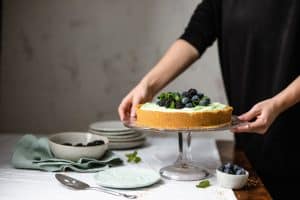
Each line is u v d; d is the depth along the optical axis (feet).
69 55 6.78
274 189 5.07
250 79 5.05
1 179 3.75
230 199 3.35
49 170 3.99
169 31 6.67
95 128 4.96
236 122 4.17
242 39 5.08
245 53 5.08
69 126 6.93
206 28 5.29
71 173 3.98
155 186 3.63
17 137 5.35
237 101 5.25
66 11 6.68
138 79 6.81
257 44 4.96
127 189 3.53
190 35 5.21
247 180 3.75
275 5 4.85
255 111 3.96
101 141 4.33
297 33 4.73
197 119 3.91
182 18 6.63
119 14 6.66
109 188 3.55
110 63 6.78
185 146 5.11
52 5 6.67
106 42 6.73
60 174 3.79
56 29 6.73
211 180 3.83
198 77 6.74
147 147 5.02
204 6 5.39
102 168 4.08
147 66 6.77
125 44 6.72
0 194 3.38
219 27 5.40
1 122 6.92
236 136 5.37
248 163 4.47
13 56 6.81
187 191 3.52
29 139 4.48
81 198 3.31
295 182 5.01
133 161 4.38
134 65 6.77
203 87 6.77
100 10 6.65
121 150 4.86
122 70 6.79
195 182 3.77
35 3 6.68
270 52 4.91
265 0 4.90
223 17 5.22
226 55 5.35
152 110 4.00
